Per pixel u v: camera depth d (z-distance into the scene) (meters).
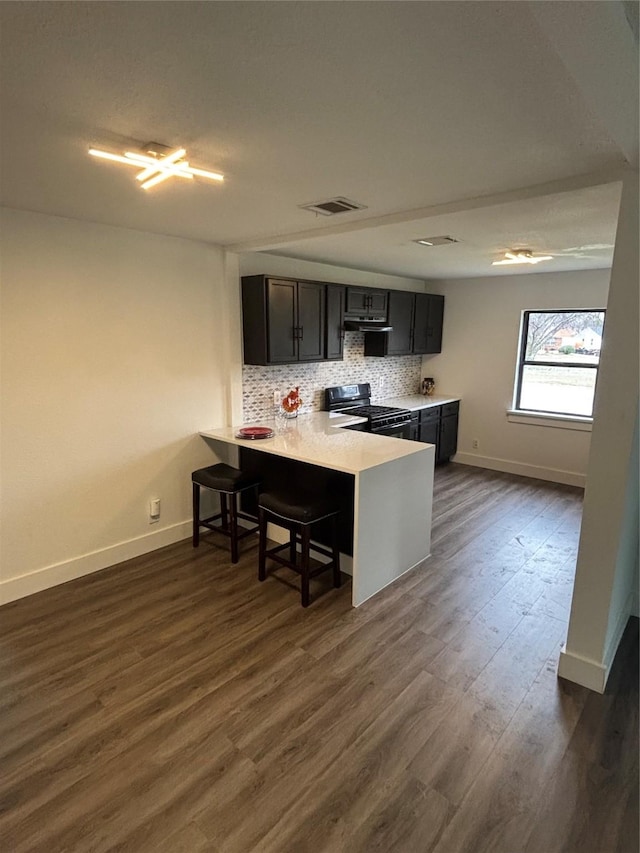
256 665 2.50
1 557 2.99
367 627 2.83
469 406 6.35
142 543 3.71
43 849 1.61
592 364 5.45
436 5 1.03
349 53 1.22
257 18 1.08
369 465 3.00
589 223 2.89
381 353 5.47
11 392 2.92
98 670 2.46
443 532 4.23
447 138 1.74
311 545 3.52
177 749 1.99
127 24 1.10
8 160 1.98
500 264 4.74
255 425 4.34
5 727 2.10
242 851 1.61
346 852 1.61
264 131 1.69
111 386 3.38
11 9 1.04
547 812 1.74
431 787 1.84
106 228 3.20
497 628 2.84
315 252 4.18
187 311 3.75
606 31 1.01
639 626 2.90
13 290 2.85
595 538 2.27
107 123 1.63
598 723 2.15
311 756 1.97
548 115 1.56
